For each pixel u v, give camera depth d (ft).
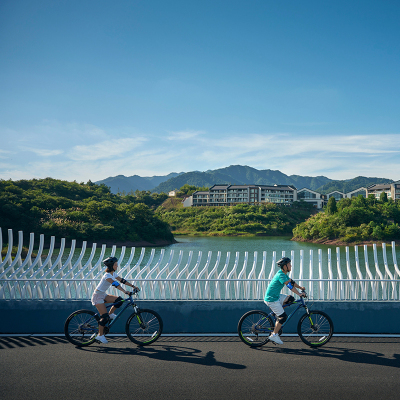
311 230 251.60
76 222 215.10
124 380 13.55
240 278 21.35
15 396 12.24
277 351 16.74
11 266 20.83
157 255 147.95
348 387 13.00
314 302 19.43
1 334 19.02
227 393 12.51
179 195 598.34
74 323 17.75
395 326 19.16
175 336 18.85
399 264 95.50
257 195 477.77
